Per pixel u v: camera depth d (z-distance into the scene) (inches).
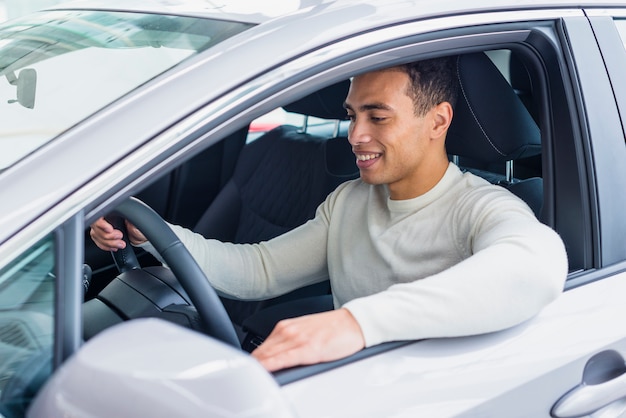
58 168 41.2
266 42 48.0
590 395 53.7
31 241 39.4
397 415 45.5
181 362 33.8
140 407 32.6
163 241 54.2
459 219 62.9
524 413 50.5
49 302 39.8
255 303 90.7
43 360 39.6
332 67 48.7
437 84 62.5
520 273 51.8
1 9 118.2
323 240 74.3
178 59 50.1
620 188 61.9
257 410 33.3
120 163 41.5
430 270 63.9
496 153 68.2
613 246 61.3
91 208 40.9
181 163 43.5
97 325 59.8
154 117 43.2
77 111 48.2
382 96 61.0
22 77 53.2
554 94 60.7
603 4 63.8
